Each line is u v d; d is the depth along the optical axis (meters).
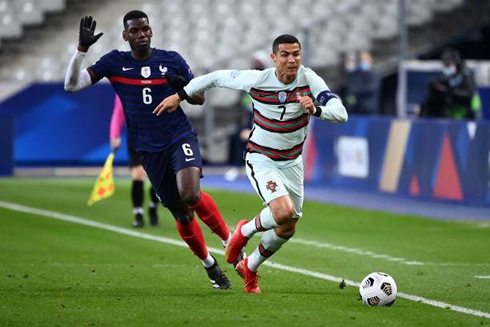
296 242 43.25
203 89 29.08
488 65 87.25
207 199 30.12
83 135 79.94
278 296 29.20
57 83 79.56
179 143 30.05
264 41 93.25
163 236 44.97
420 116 71.19
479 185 56.72
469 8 99.31
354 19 97.06
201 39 92.38
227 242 30.81
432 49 97.81
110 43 90.81
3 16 91.50
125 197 62.44
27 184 69.81
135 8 95.06
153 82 30.25
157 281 32.41
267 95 28.20
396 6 98.44
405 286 31.75
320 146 70.62
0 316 25.59
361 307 27.34
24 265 36.06
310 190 67.12
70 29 93.06
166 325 24.53
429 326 24.70
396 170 62.97
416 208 56.81
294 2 98.06
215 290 30.41
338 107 27.55
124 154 80.44
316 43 94.69
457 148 58.06
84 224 49.19
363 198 62.06
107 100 80.19
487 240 44.44
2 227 47.72
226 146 87.12
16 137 78.81
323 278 33.38
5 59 89.81
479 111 81.88
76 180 73.19
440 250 41.19
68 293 29.61
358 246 42.19
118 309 26.72
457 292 30.56
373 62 95.56
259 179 28.41
